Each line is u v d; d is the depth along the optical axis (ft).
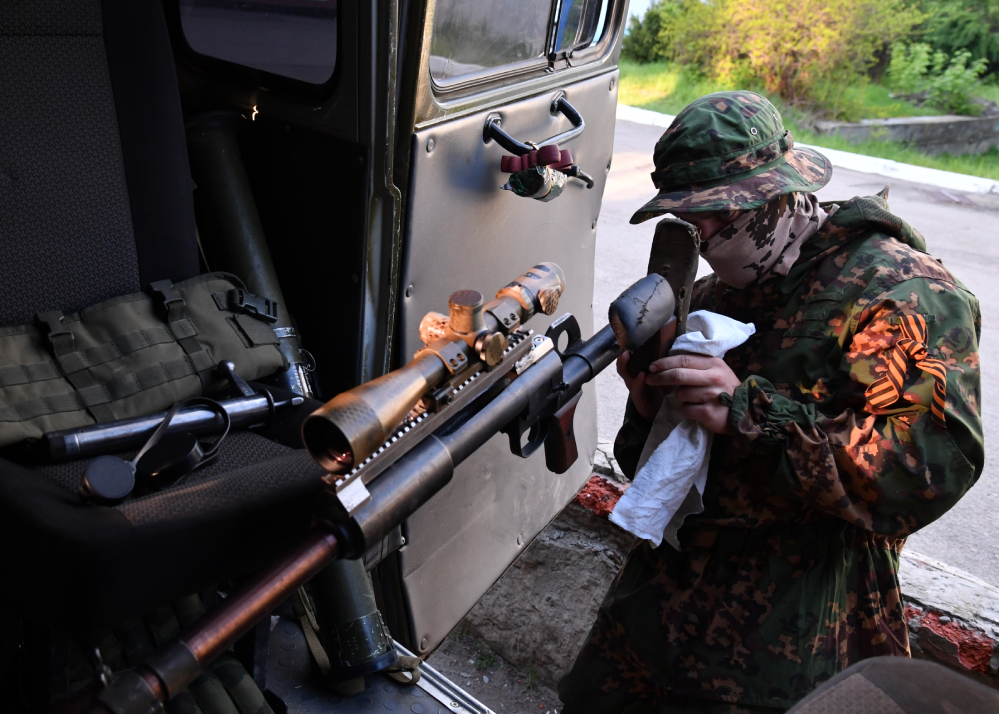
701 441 5.04
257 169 5.70
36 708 3.94
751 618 5.06
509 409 3.78
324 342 5.83
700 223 4.98
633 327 4.45
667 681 5.26
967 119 31.37
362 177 5.25
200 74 5.76
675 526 5.24
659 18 37.76
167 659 2.71
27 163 4.19
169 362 4.36
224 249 5.51
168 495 3.64
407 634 6.50
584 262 7.74
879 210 4.96
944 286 4.68
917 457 4.49
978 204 22.77
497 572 7.36
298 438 4.47
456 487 6.53
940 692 2.51
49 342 4.11
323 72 5.17
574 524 8.85
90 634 3.57
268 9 5.21
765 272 5.13
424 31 4.88
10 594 3.53
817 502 4.67
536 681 9.09
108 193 4.48
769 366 5.07
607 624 5.80
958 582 7.17
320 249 5.61
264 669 4.88
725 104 4.91
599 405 12.60
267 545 3.84
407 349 5.76
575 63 6.73
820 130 30.96
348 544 3.10
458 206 5.74
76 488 3.70
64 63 4.25
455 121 5.47
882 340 4.59
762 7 32.45
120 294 4.60
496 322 3.63
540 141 6.40
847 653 5.07
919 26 34.91
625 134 27.07
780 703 4.97
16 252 4.20
